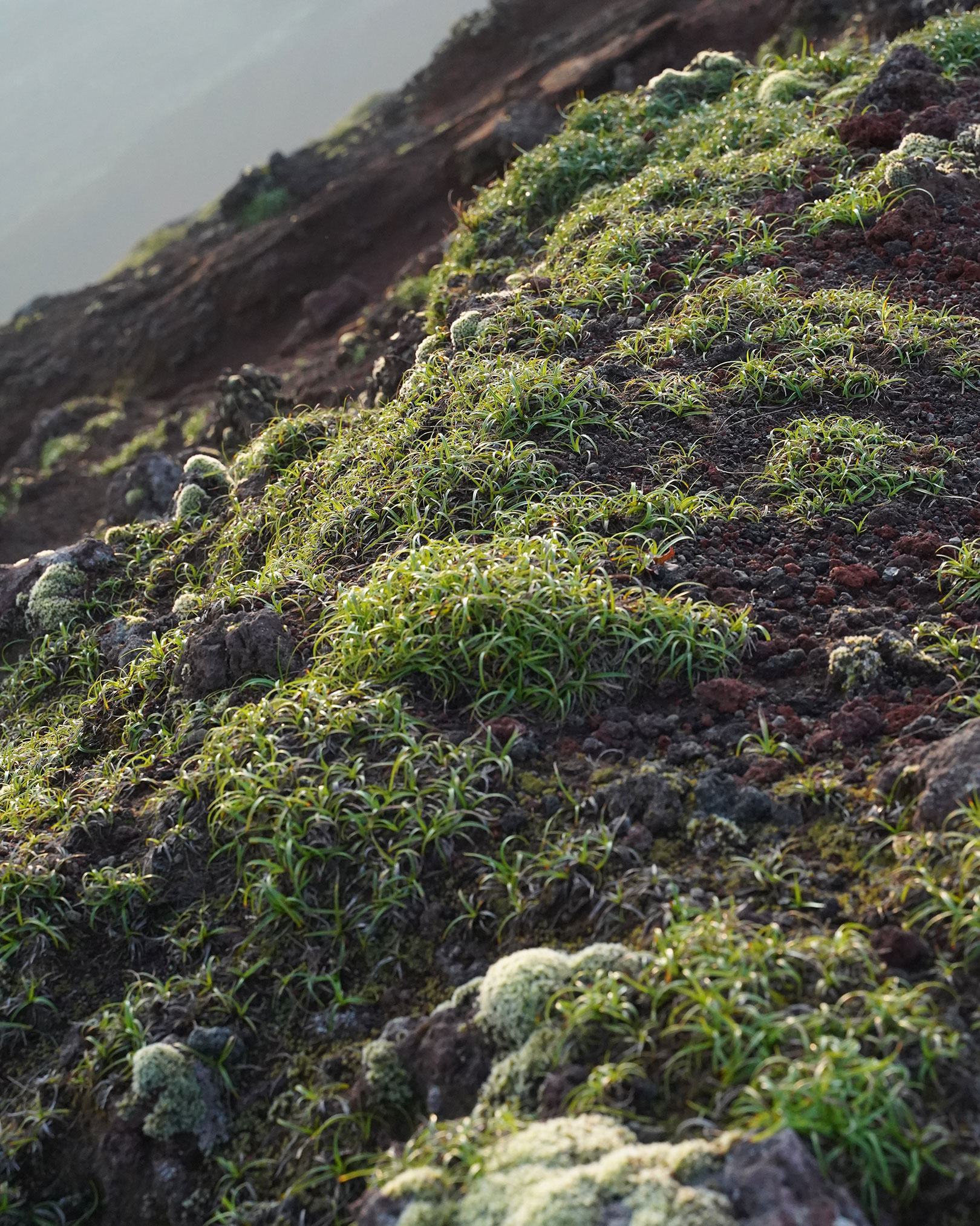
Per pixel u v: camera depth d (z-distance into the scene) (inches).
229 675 163.8
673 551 164.6
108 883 138.4
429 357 225.9
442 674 144.5
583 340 215.8
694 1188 86.9
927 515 168.4
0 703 216.2
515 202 316.5
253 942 129.0
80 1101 122.4
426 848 128.9
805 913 111.2
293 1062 119.1
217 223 806.5
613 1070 98.0
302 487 216.2
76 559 236.8
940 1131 90.9
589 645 144.3
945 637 143.3
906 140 259.0
